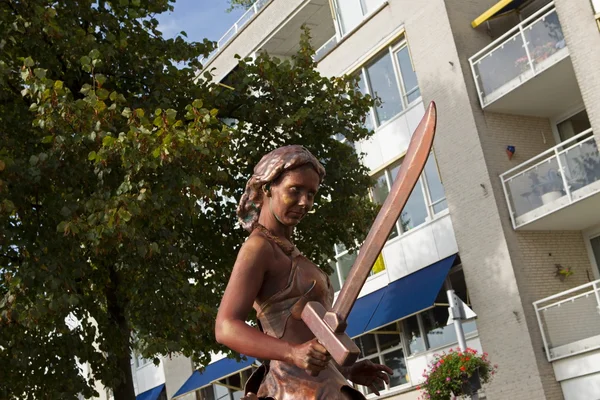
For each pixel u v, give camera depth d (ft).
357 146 75.46
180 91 48.39
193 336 45.70
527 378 58.03
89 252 41.88
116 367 44.14
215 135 38.37
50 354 41.34
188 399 101.04
